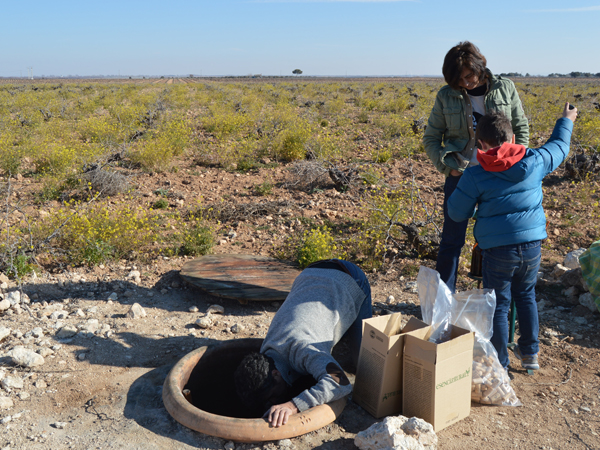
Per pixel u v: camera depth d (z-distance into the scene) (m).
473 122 3.39
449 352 2.57
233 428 2.50
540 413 2.86
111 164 9.89
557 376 3.24
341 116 20.23
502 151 2.80
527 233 2.88
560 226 6.09
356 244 5.74
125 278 4.85
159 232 6.14
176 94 31.11
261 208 7.00
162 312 4.23
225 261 5.07
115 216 5.91
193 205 7.29
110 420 2.77
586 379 3.19
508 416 2.84
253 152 11.55
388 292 4.64
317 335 2.84
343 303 3.06
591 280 4.04
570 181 8.04
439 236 5.40
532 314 3.09
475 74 3.17
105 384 3.15
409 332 2.70
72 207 7.14
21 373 3.23
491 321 2.94
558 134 3.03
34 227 5.73
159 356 3.51
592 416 2.82
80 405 2.94
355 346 3.28
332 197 7.80
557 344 3.62
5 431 2.66
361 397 2.88
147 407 2.89
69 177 8.30
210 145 11.04
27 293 4.43
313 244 5.06
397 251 5.48
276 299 4.27
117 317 4.07
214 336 3.81
